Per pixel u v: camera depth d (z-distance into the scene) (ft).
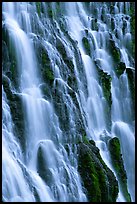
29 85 115.03
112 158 124.06
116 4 159.84
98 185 109.91
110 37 149.28
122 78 145.48
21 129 107.14
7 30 115.03
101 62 141.79
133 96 145.48
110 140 125.70
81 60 129.80
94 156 113.50
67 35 132.05
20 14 122.72
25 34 119.65
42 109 111.75
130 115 143.43
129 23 160.35
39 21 126.52
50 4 133.39
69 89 119.03
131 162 134.21
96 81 133.49
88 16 149.79
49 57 120.06
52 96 115.55
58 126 113.19
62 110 114.73
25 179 99.25
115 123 136.46
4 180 95.20
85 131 118.21
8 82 110.42
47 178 104.12
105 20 155.74
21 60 115.55
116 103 141.79
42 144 107.34
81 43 139.95
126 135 136.26
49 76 116.98
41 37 123.13
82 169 110.73
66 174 107.34
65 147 111.96
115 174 122.62
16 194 96.07
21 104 108.99
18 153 104.12
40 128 110.32
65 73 122.01
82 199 107.45
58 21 135.95
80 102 123.54
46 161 106.52
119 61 147.13
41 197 99.45
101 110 130.93
